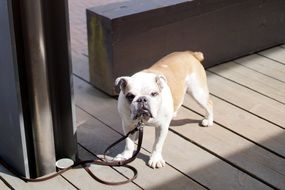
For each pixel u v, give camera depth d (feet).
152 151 10.23
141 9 11.93
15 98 9.20
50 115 9.62
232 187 9.73
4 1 8.63
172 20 12.35
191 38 12.84
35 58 9.14
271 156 10.45
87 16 12.05
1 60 9.16
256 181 9.86
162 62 10.51
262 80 13.00
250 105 12.00
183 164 10.21
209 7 12.81
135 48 12.04
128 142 10.19
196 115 11.62
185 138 10.89
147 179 9.86
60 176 9.91
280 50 14.43
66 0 9.07
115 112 11.69
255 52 14.25
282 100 12.21
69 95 9.64
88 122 11.31
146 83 9.43
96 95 12.28
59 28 9.27
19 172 9.92
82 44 14.26
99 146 10.64
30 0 8.80
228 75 13.19
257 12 13.73
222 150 10.58
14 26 8.94
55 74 9.66
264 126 11.29
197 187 9.71
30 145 9.77
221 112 11.73
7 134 9.78
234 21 13.41
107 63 11.98
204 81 10.93
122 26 11.69
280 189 9.69
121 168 10.10
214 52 13.39
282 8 14.25
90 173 9.92
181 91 10.43
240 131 11.12
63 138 10.09
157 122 9.80
